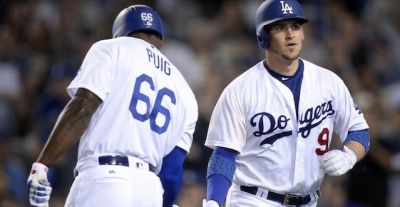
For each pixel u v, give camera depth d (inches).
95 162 958.4
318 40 2358.5
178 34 2389.3
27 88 2186.3
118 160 960.3
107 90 961.5
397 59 2393.0
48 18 2389.3
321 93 1056.8
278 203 1057.5
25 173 1893.5
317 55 2247.8
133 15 1033.5
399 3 2571.4
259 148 1051.9
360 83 2153.1
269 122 1043.3
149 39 1034.7
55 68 2175.2
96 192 948.6
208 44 2357.3
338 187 1798.7
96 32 2295.8
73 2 2400.3
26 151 1924.2
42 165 936.3
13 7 2406.5
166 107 1000.9
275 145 1047.6
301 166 1048.8
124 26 1032.8
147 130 979.3
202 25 2444.6
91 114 948.6
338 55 2199.8
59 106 2042.3
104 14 2395.4
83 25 2369.6
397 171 1856.5
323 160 1016.9
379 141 1851.6
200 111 1932.8
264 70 1059.9
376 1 2566.4
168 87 1009.5
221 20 2470.5
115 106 968.9
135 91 977.5
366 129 1079.6
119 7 2305.6
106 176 950.4
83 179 958.4
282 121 1044.5
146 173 973.2
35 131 2025.1
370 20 2504.9
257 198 1056.8
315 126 1053.8
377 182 1829.5
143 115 977.5
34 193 931.3
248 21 2477.9
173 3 2554.1
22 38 2333.9
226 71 2156.7
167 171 1021.2
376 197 1828.2
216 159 1037.8
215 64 2236.7
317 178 1064.8
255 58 2293.3
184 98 1026.1
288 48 1033.5
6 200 1772.9
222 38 2400.3
